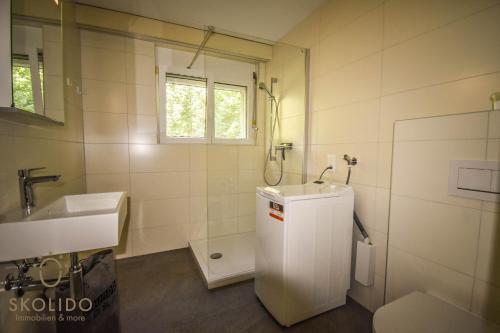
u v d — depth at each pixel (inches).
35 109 44.2
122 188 88.9
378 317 39.1
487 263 39.2
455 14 42.3
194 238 101.3
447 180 44.2
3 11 33.6
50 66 51.7
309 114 80.0
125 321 57.2
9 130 39.1
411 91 49.8
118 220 37.4
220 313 59.9
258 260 62.9
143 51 88.4
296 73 83.5
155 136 92.4
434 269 46.6
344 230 59.1
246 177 98.0
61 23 58.3
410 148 50.3
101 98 84.0
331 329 54.2
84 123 82.0
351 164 64.2
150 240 94.3
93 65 82.2
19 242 31.8
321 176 75.1
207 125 94.2
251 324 56.2
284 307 53.0
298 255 52.9
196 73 96.4
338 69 68.5
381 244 57.1
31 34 42.8
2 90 33.9
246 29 90.6
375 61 57.4
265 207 57.9
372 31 57.9
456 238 43.1
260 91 96.5
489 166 38.5
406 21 50.3
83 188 81.0
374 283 59.1
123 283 73.6
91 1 74.5
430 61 46.3
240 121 96.3
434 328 37.0
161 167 94.1
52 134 56.0
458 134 42.3
